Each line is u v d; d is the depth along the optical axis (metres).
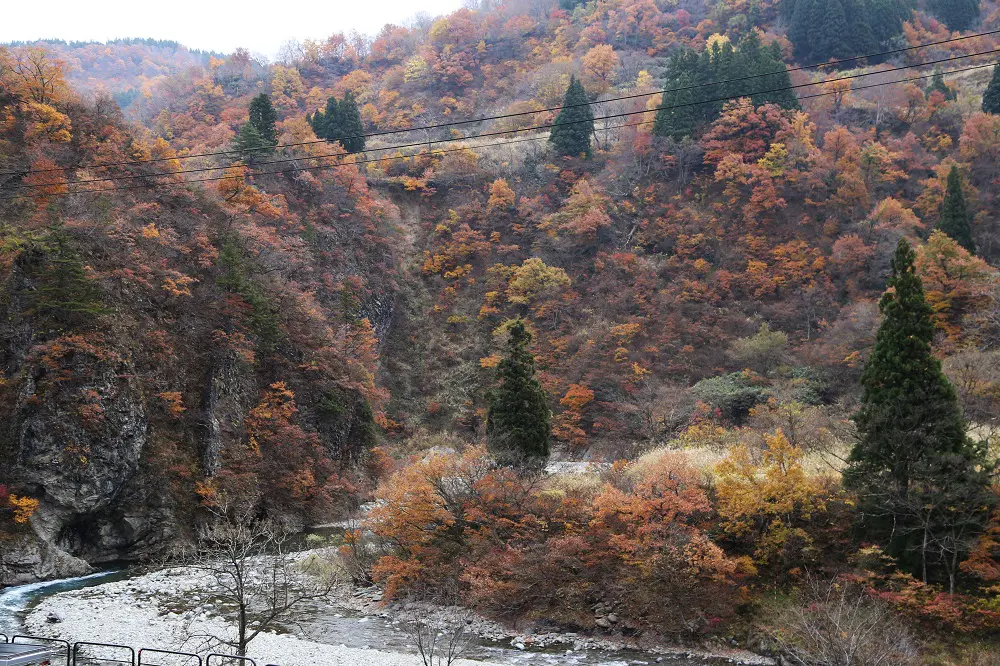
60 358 35.94
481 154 102.81
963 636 21.67
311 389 51.66
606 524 27.39
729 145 89.62
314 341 54.06
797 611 22.84
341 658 22.72
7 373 35.06
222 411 44.12
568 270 84.88
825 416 45.09
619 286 80.50
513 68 137.38
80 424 35.38
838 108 101.75
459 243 87.19
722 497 26.97
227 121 111.81
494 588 26.81
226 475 41.88
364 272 77.00
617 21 146.00
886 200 78.12
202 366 44.34
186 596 29.64
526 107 117.44
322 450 49.28
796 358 64.50
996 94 89.06
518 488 30.45
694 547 25.12
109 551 36.25
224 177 59.59
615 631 25.19
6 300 35.94
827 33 121.44
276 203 67.81
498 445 34.38
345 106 96.69
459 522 30.52
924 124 94.44
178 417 41.47
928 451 23.95
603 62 123.88
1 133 47.41
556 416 64.62
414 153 101.06
